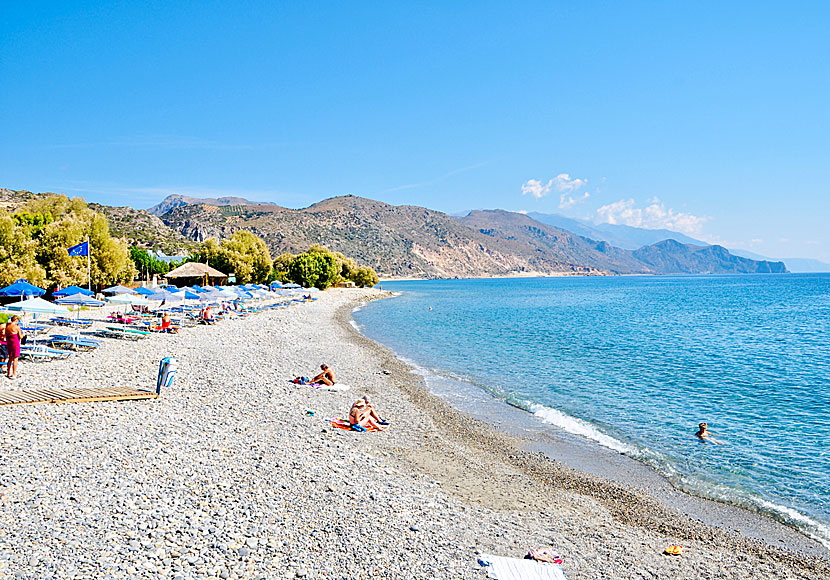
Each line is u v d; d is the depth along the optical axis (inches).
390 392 1043.9
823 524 548.4
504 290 7751.0
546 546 468.4
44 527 381.1
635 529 527.8
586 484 637.9
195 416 702.5
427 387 1128.2
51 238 2081.7
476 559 424.2
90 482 462.6
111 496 440.8
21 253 1897.1
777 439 808.9
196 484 486.9
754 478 663.1
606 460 719.7
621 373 1307.8
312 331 1911.9
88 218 2410.2
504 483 627.2
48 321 1353.3
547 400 1033.5
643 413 946.1
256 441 634.2
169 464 522.9
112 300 1359.5
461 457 702.5
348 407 882.1
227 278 3912.4
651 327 2416.3
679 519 553.9
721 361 1483.8
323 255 4948.3
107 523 397.4
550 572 413.1
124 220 7593.5
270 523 434.0
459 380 1208.8
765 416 928.9
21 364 928.3
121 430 606.5
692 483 647.1
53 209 3056.1
